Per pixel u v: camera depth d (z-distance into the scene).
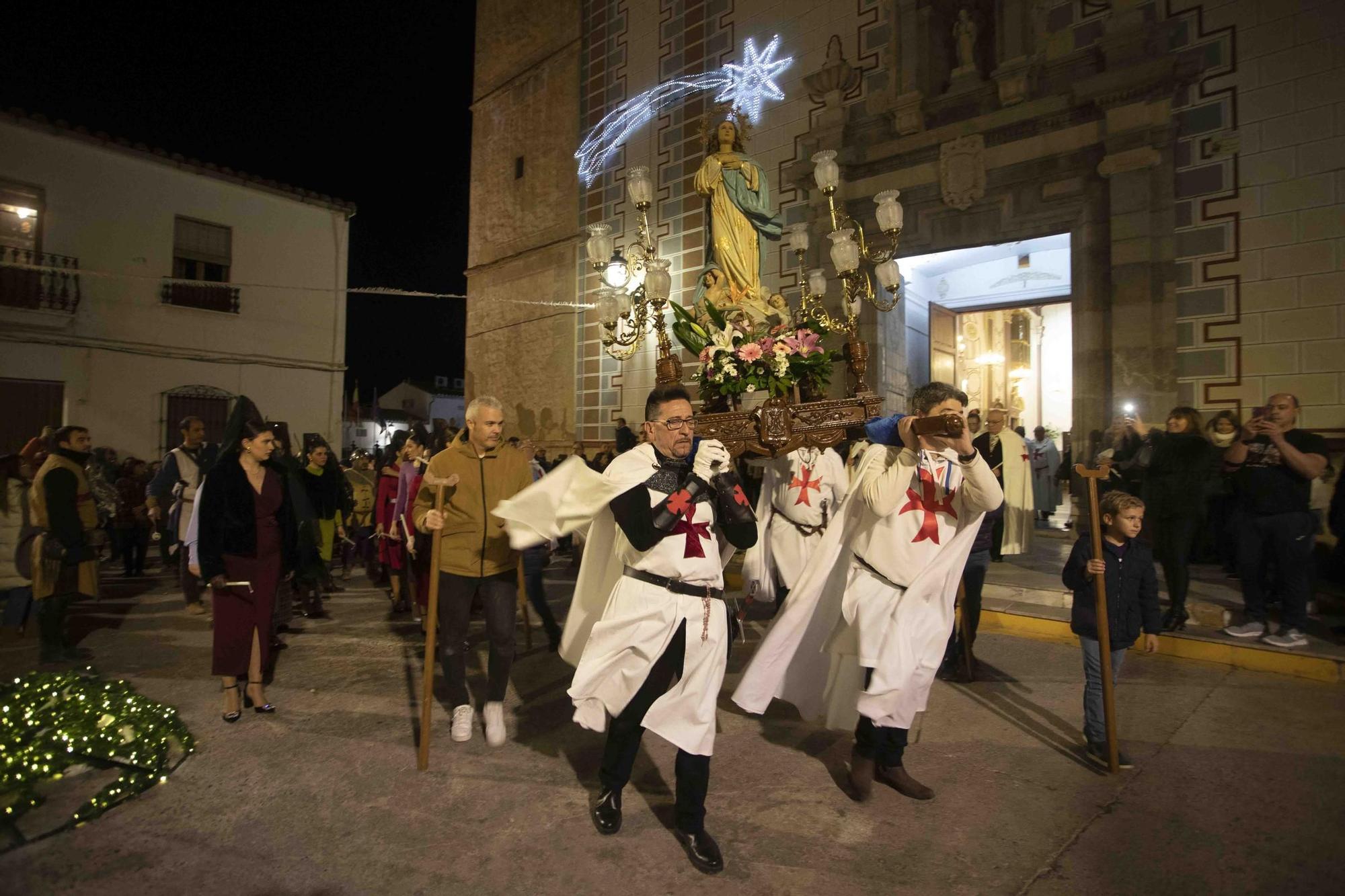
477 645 6.36
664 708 2.93
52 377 14.52
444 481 3.94
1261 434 5.30
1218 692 4.82
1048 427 14.20
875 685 3.25
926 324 12.75
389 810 3.33
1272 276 7.70
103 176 15.10
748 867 2.86
